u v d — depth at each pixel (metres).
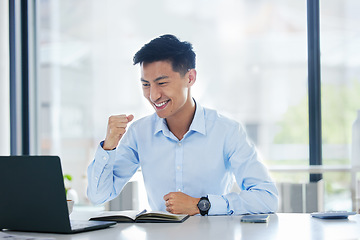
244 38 3.86
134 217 1.53
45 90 3.80
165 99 1.75
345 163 3.16
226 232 1.29
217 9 3.89
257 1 3.82
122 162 1.97
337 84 3.18
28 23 3.58
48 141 3.77
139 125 2.00
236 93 3.84
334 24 3.18
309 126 3.17
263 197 1.70
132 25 3.90
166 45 1.72
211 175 1.90
